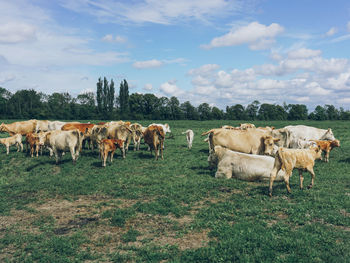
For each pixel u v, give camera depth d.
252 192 9.74
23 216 8.38
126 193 10.25
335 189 9.85
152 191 10.38
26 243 6.59
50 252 6.08
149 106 137.12
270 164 11.26
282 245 5.91
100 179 12.28
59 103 144.25
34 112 118.69
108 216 8.05
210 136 14.85
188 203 8.99
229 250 5.77
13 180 13.13
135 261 5.66
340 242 5.99
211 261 5.47
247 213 7.86
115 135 18.80
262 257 5.50
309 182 10.95
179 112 139.25
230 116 156.12
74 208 8.96
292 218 7.34
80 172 13.82
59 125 26.16
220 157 12.55
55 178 12.78
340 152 18.48
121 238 6.68
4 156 18.73
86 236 6.83
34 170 14.68
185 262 5.42
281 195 9.34
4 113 116.00
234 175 11.89
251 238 6.22
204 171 13.48
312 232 6.54
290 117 156.38
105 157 15.05
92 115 124.50
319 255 5.46
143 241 6.46
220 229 6.83
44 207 9.13
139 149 21.19
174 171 13.59
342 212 7.71
